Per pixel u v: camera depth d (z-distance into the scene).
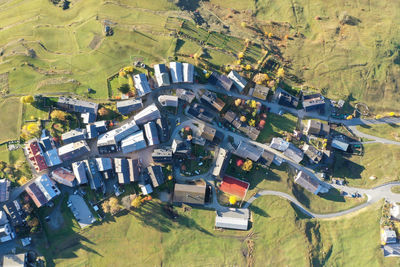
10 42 91.94
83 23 93.69
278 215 89.12
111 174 84.44
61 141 84.94
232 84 91.44
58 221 82.62
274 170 91.06
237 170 89.75
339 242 90.94
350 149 95.31
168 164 86.81
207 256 85.75
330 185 93.94
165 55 92.38
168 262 84.69
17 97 87.19
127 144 83.81
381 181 94.62
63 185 83.62
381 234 92.06
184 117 89.50
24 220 80.44
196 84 91.00
